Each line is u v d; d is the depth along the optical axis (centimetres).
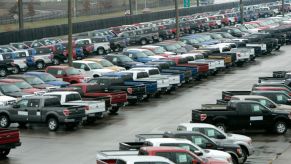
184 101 5112
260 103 3888
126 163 2361
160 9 18675
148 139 2864
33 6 17450
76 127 4188
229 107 3872
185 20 12950
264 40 8250
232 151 3078
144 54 7138
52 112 4053
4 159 3322
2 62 6700
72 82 5825
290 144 3622
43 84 5366
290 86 4925
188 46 8112
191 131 3116
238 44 8094
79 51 8050
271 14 14775
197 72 6138
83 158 3303
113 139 3769
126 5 19300
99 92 4784
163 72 5925
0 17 14612
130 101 4994
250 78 6269
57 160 3272
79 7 18625
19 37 9719
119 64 6762
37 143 3709
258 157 3306
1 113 4194
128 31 10431
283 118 3903
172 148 2648
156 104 5019
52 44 8412
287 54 8306
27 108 4131
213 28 12031
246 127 3859
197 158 2648
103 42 8675
